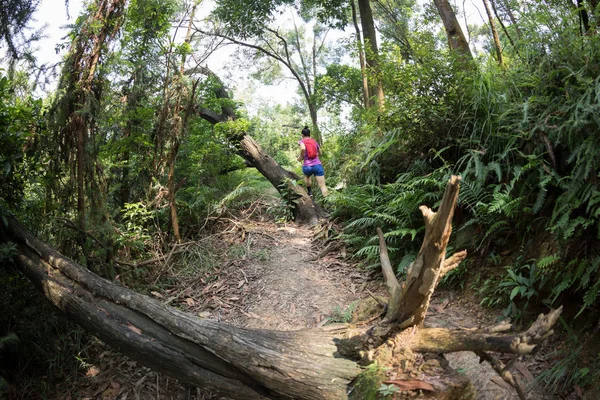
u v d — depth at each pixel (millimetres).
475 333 2920
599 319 3527
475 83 5082
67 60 5289
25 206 5285
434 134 5648
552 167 4121
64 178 5609
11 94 5156
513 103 4695
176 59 6605
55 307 4426
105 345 4855
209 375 3697
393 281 3443
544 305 3951
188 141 7543
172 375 3855
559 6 4695
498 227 4531
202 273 6246
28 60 5039
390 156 6508
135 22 5996
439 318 4340
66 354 4672
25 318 4582
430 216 2898
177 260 6609
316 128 12047
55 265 4523
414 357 3076
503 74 5133
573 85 4090
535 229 4234
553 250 3949
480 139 4988
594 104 3748
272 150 15938
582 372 3283
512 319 4000
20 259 4602
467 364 3734
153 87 6441
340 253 6273
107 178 6164
